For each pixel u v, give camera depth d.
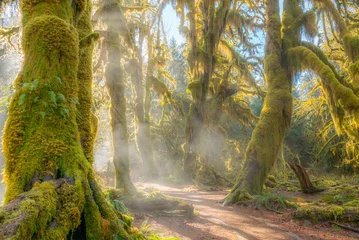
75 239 3.04
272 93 12.61
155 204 8.11
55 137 2.96
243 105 25.17
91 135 3.87
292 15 13.89
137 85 21.94
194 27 19.41
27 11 3.36
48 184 2.61
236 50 22.42
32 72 3.08
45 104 2.97
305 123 27.67
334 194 11.66
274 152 11.72
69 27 3.35
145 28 21.17
